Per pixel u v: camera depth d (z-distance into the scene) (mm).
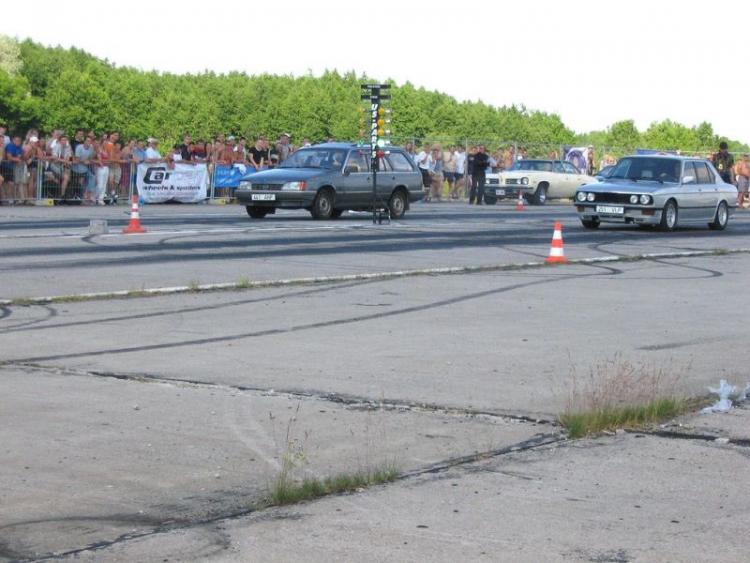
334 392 10133
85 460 7875
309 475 7562
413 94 113062
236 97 113000
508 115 120625
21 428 8727
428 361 11633
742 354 12336
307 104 111500
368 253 23109
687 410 9578
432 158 50688
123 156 39812
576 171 55219
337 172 34219
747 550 6207
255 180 33500
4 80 104750
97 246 23188
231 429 8773
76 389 10141
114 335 13086
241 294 16688
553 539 6332
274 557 6020
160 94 120562
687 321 14703
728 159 48094
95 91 107188
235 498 7074
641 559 6039
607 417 8977
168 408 9445
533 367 11367
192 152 42406
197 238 25562
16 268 19188
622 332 13711
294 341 12789
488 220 35750
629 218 31391
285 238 26234
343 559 5988
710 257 24234
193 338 12930
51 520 6633
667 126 113000
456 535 6375
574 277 19562
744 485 7438
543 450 8242
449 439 8531
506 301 16344
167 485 7332
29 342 12570
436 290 17453
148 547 6184
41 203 37656
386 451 8172
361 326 13922
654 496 7164
